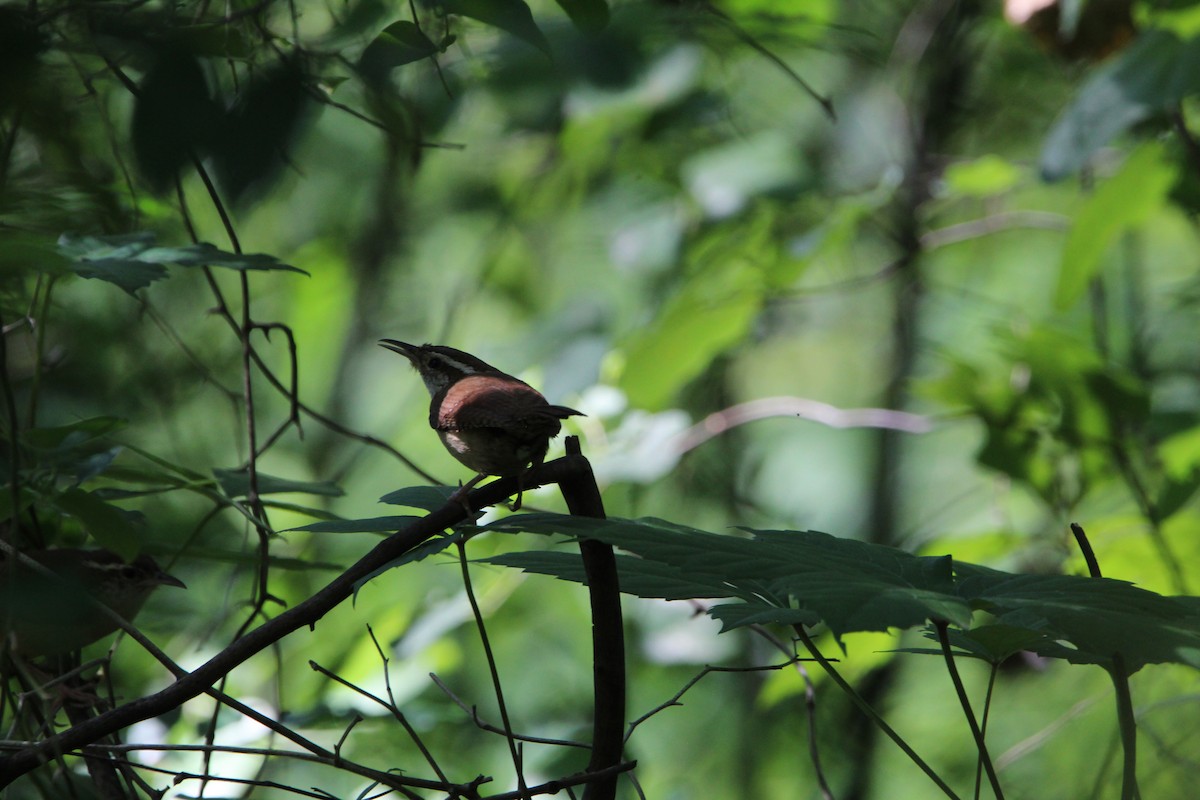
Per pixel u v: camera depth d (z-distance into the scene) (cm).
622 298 1485
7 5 464
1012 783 1289
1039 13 986
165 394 1123
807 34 1227
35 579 436
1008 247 1639
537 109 1102
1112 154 1196
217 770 848
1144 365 1316
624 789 1323
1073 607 452
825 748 1417
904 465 1752
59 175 610
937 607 406
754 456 1658
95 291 1078
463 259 1795
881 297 1725
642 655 1270
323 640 1186
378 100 597
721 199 1302
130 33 382
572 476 541
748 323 1292
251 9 500
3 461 650
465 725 1073
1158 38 855
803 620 465
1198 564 980
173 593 1062
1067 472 1100
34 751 493
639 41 971
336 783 1077
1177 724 972
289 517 1092
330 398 1702
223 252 619
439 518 523
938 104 1436
